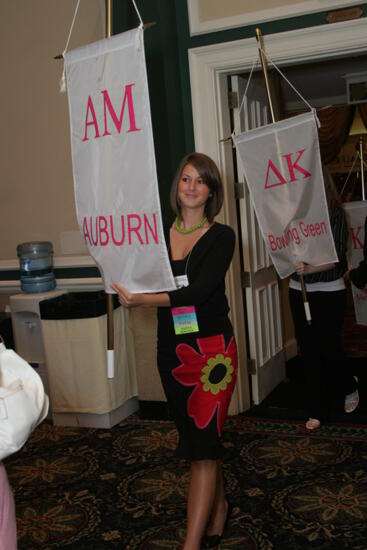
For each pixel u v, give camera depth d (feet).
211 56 12.93
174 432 12.95
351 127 25.94
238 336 13.75
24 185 15.24
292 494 9.85
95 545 8.80
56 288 15.03
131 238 7.59
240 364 13.79
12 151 15.21
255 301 14.24
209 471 7.84
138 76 7.23
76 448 12.41
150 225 7.43
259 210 11.16
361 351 18.90
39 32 14.46
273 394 15.02
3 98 15.07
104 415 13.41
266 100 15.44
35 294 14.32
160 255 7.44
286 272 11.41
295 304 12.21
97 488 10.57
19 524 9.55
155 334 13.51
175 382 7.96
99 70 7.54
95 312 13.00
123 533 9.07
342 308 12.16
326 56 12.33
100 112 7.61
